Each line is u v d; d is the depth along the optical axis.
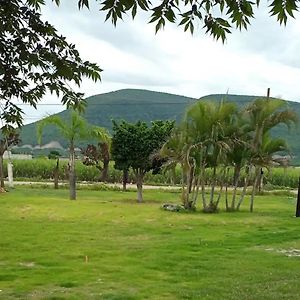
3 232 14.27
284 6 3.13
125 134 24.17
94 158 41.09
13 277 8.93
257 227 16.36
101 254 11.14
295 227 16.45
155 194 30.58
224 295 7.84
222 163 21.66
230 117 21.03
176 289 8.19
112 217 17.95
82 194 29.75
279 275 9.30
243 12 3.40
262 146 21.86
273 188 38.91
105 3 3.17
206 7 3.44
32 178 45.12
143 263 10.23
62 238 13.38
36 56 4.88
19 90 5.29
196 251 11.68
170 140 20.95
